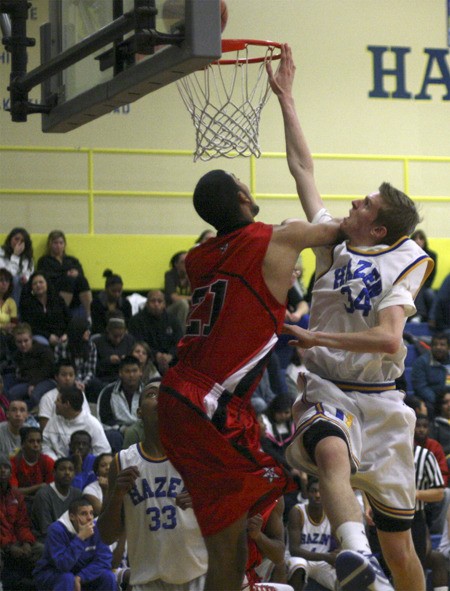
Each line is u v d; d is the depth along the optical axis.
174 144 14.59
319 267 4.41
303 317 11.03
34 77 5.38
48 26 5.67
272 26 14.96
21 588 7.90
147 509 5.15
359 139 15.33
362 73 15.38
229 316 3.76
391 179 15.40
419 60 15.63
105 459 8.22
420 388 11.16
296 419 4.34
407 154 15.54
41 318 11.40
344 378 4.28
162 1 4.32
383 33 15.50
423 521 8.12
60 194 13.96
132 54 4.54
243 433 3.76
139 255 13.96
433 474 8.13
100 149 14.12
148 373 10.39
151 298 11.48
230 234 3.87
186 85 5.52
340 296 4.24
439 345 11.23
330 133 15.21
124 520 5.35
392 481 4.25
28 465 8.62
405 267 4.18
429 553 8.16
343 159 15.16
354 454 4.12
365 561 3.58
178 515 5.11
